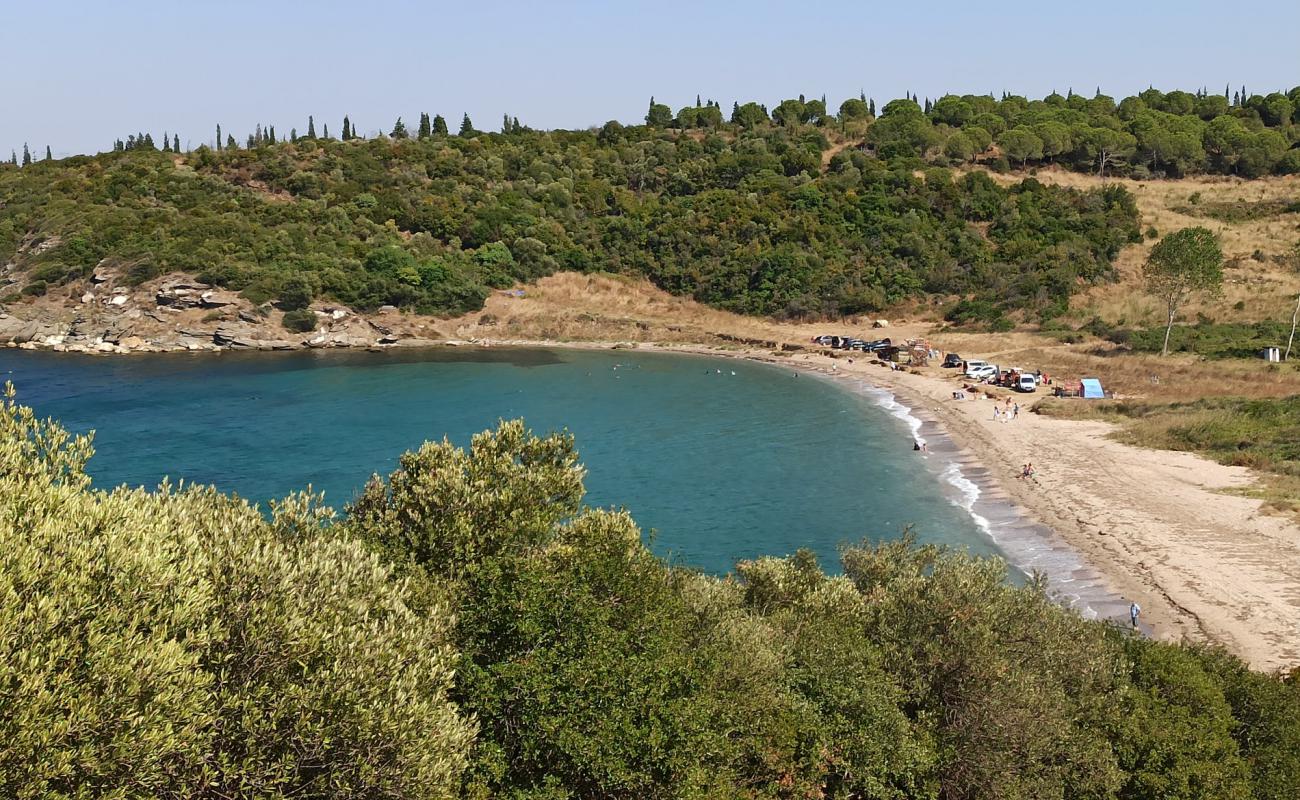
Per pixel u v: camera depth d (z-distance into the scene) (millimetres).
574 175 194000
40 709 12984
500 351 144250
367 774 15883
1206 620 43344
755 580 34438
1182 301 130125
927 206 168250
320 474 70250
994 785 23438
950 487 69250
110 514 17250
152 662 14133
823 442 84000
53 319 139750
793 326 150750
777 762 23016
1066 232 156375
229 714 15758
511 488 26703
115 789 13398
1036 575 32531
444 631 20266
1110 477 68312
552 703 19625
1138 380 100375
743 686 23578
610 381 117812
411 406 99438
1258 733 26203
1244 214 164625
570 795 19781
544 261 167500
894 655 26062
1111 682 26391
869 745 23406
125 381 112125
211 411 94812
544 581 21438
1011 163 193250
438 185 179250
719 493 67875
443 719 17344
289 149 189125
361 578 20141
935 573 29547
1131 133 197875
